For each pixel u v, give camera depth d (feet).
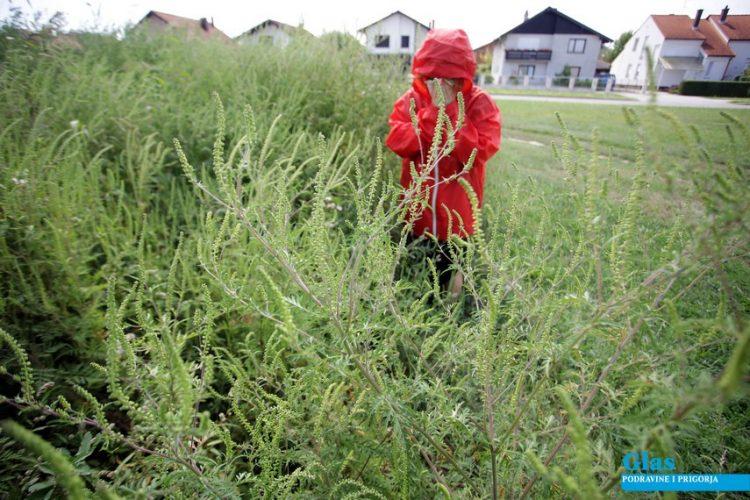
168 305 4.20
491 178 14.97
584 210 3.51
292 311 5.15
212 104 10.78
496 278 4.34
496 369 3.91
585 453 2.04
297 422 4.34
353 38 16.56
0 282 5.26
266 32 19.71
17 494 3.97
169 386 2.92
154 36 16.89
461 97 4.42
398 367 5.12
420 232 9.50
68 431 4.84
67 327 5.21
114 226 6.76
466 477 3.96
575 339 3.45
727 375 1.66
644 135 2.96
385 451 4.05
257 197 4.11
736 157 2.85
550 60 132.77
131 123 8.78
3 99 7.96
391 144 9.58
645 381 2.80
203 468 3.52
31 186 5.71
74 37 13.55
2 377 4.83
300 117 12.00
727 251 3.05
